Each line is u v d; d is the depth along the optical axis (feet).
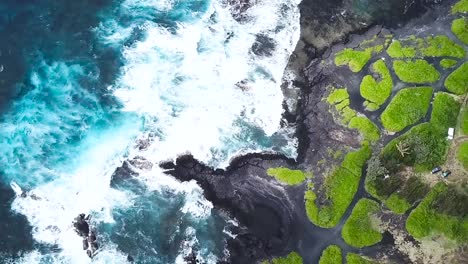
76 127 200.44
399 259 171.22
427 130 187.52
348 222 176.55
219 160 189.26
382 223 176.04
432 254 170.91
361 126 190.90
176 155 191.01
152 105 203.31
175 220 182.50
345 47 206.90
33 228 181.57
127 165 191.93
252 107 199.62
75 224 182.09
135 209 184.75
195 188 185.78
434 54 202.28
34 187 188.96
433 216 175.32
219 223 180.45
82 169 192.75
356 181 182.19
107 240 180.04
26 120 200.95
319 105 196.75
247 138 193.26
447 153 183.73
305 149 189.57
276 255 174.09
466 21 207.92
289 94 200.13
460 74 197.36
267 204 181.37
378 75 199.72
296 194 182.09
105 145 196.85
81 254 178.29
